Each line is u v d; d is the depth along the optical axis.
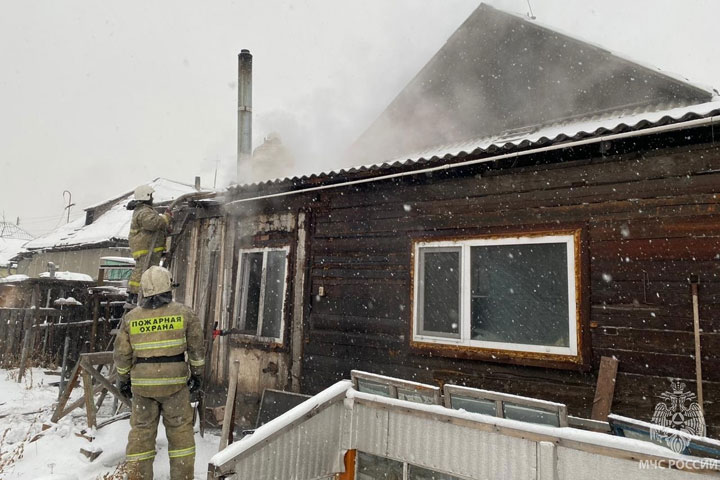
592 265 3.72
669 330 3.36
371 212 5.11
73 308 9.31
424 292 4.61
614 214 3.68
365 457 3.08
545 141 3.71
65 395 5.11
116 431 4.72
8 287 10.91
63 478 3.74
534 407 2.58
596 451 2.19
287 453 2.73
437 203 4.63
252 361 5.84
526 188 4.12
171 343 3.71
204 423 5.23
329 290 5.30
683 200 3.43
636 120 3.76
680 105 7.87
